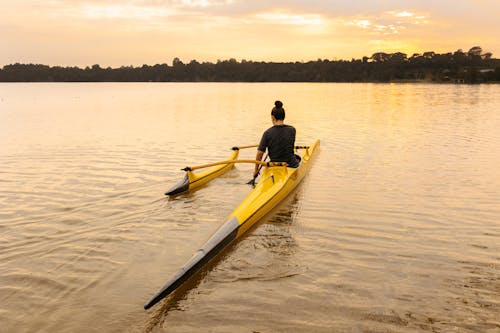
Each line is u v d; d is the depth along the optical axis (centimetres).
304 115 2134
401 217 568
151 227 545
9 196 688
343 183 755
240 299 362
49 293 376
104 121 1916
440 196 662
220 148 1150
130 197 683
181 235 518
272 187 636
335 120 1858
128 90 7738
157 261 443
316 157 1000
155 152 1088
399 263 427
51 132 1520
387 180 770
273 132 713
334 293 368
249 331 313
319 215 585
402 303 349
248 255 455
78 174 845
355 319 326
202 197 690
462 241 481
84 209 620
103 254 461
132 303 359
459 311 335
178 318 334
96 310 348
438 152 1039
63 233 523
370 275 401
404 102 3200
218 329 317
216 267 426
